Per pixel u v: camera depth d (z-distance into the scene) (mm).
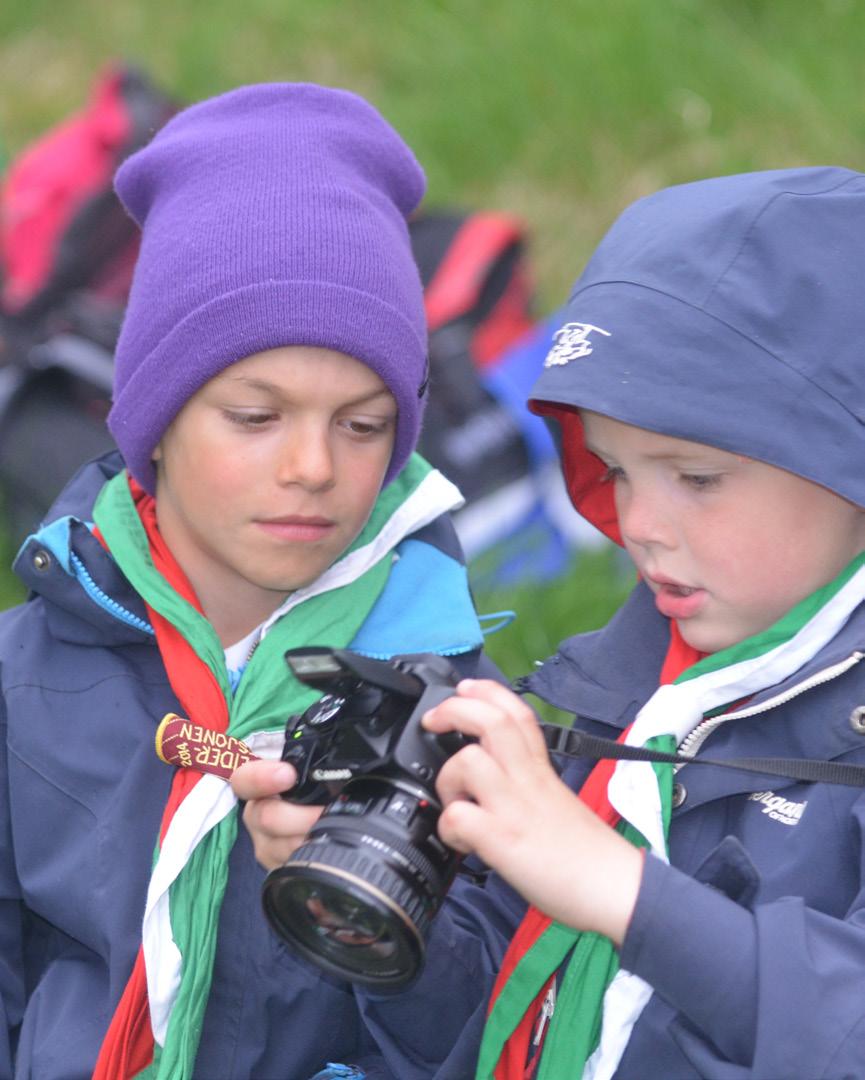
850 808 5766
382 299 6602
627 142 17484
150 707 7117
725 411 5680
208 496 6648
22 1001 7332
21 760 7137
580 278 6480
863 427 5680
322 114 7105
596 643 6824
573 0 18766
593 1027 6059
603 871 5172
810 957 5078
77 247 14414
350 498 6641
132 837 6883
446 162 18016
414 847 5262
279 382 6430
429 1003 6535
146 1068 6812
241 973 6871
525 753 5328
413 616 7262
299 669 5629
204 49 20516
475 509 12680
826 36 17672
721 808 6105
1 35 22453
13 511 13523
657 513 5930
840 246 5836
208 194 6801
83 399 13562
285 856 5793
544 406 6559
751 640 6016
